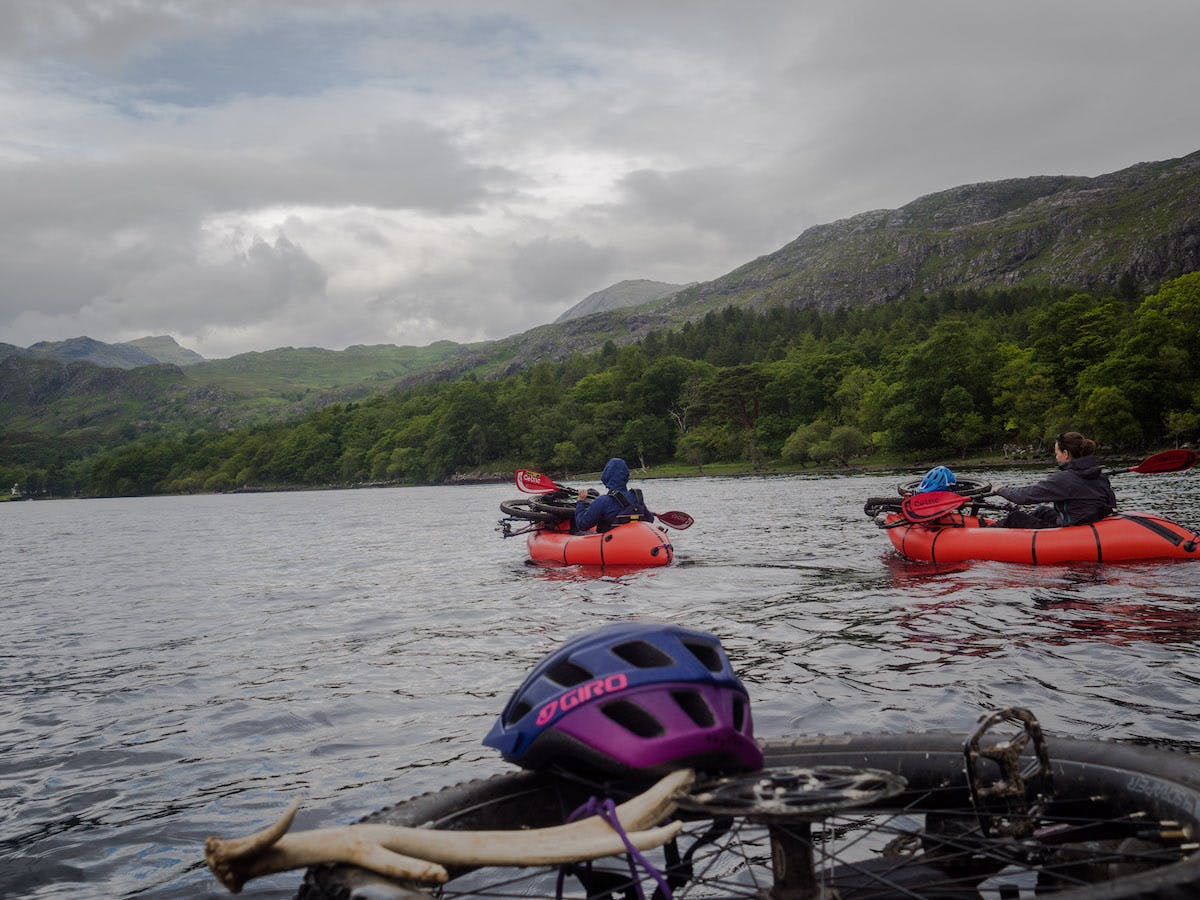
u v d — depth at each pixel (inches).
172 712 257.1
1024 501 464.4
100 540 1375.5
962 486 516.1
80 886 145.9
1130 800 82.3
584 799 86.0
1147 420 3550.7
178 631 407.2
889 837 114.0
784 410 5797.2
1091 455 459.8
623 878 88.1
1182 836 73.0
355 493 6230.3
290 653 337.1
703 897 90.1
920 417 4232.3
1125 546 433.4
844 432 4569.4
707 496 1923.0
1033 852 77.6
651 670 78.6
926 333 6919.3
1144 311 3811.5
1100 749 89.1
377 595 492.4
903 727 198.5
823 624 334.6
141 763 211.2
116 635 405.7
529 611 405.1
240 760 208.2
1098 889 59.8
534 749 82.2
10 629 439.8
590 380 7751.0
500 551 750.5
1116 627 296.2
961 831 88.2
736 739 77.3
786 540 690.2
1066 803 87.9
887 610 355.3
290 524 1604.3
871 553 565.9
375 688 270.8
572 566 576.4
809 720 208.8
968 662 258.1
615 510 579.2
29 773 208.4
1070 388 4047.7
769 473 4653.1
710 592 432.5
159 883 144.9
